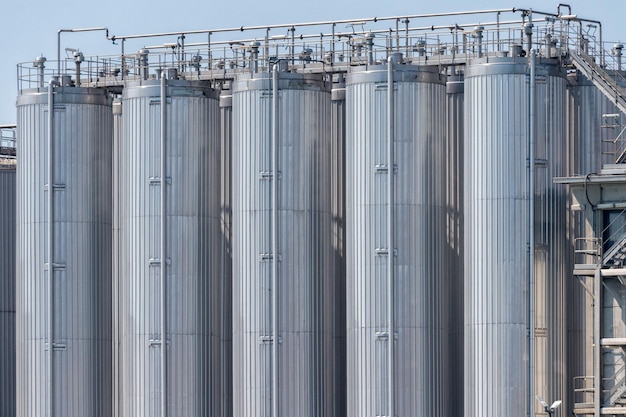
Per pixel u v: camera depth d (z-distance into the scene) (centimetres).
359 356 12862
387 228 12812
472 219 12669
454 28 13200
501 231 12556
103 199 13938
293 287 13112
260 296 13125
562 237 12606
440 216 12938
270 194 13138
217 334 13538
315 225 13175
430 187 12888
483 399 12550
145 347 13450
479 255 12619
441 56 13100
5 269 14900
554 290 12575
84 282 13850
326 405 13162
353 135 12938
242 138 13225
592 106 12938
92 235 13875
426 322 12838
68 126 13862
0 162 15650
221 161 13675
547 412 11944
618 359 12169
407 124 12850
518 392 12494
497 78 12600
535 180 12569
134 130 13525
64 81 13975
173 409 13412
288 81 13162
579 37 12888
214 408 13488
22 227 13950
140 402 13438
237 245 13238
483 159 12625
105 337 13925
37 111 13900
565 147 12706
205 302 13488
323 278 13200
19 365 13950
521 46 12744
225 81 13800
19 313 13962
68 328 13825
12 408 14800
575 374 12694
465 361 12675
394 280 12812
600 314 12188
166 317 13425
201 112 13500
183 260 13450
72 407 13800
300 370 13088
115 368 13925
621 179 12212
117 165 14050
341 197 13375
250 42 13800
